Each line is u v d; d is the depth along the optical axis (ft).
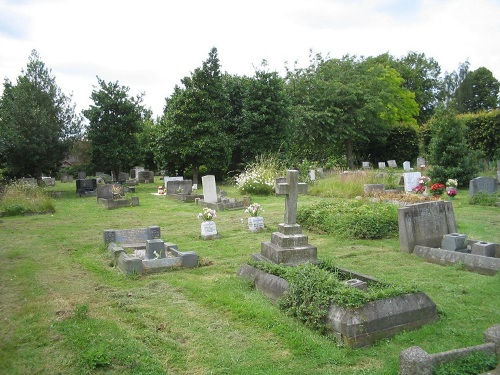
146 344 16.58
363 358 15.17
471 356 13.43
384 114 132.77
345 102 124.98
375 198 51.93
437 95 222.28
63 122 92.63
